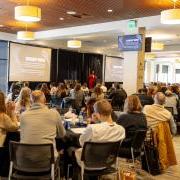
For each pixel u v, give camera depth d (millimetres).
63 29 11266
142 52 8789
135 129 3768
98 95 6742
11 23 10414
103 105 3014
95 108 3100
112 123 3002
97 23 9914
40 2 7277
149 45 8922
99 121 3166
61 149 3684
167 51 15305
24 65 12734
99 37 12312
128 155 3744
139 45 8609
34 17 6277
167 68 22547
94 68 16219
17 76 12508
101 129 2871
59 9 7992
